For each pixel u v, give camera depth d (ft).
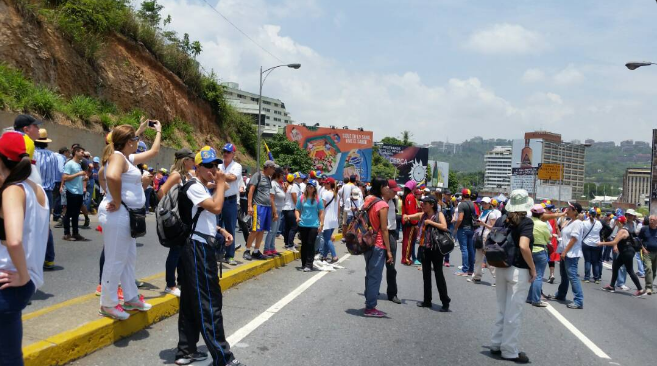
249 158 120.47
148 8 94.07
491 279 38.58
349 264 40.06
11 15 57.41
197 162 15.29
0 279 9.75
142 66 82.58
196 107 99.66
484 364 18.25
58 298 20.16
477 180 637.30
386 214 23.89
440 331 22.25
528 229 18.63
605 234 45.11
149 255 32.53
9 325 10.15
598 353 20.83
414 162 211.82
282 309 23.63
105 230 16.67
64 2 68.03
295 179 39.86
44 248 10.85
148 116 80.28
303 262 35.14
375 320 23.16
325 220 39.55
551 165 198.59
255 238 35.19
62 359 14.51
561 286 32.96
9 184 10.08
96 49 70.28
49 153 26.94
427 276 27.04
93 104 64.69
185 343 15.48
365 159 176.04
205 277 15.03
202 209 15.33
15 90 51.01
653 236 39.45
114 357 15.64
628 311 31.48
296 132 168.25
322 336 19.94
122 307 18.24
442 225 26.53
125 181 16.90
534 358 19.52
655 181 140.15
